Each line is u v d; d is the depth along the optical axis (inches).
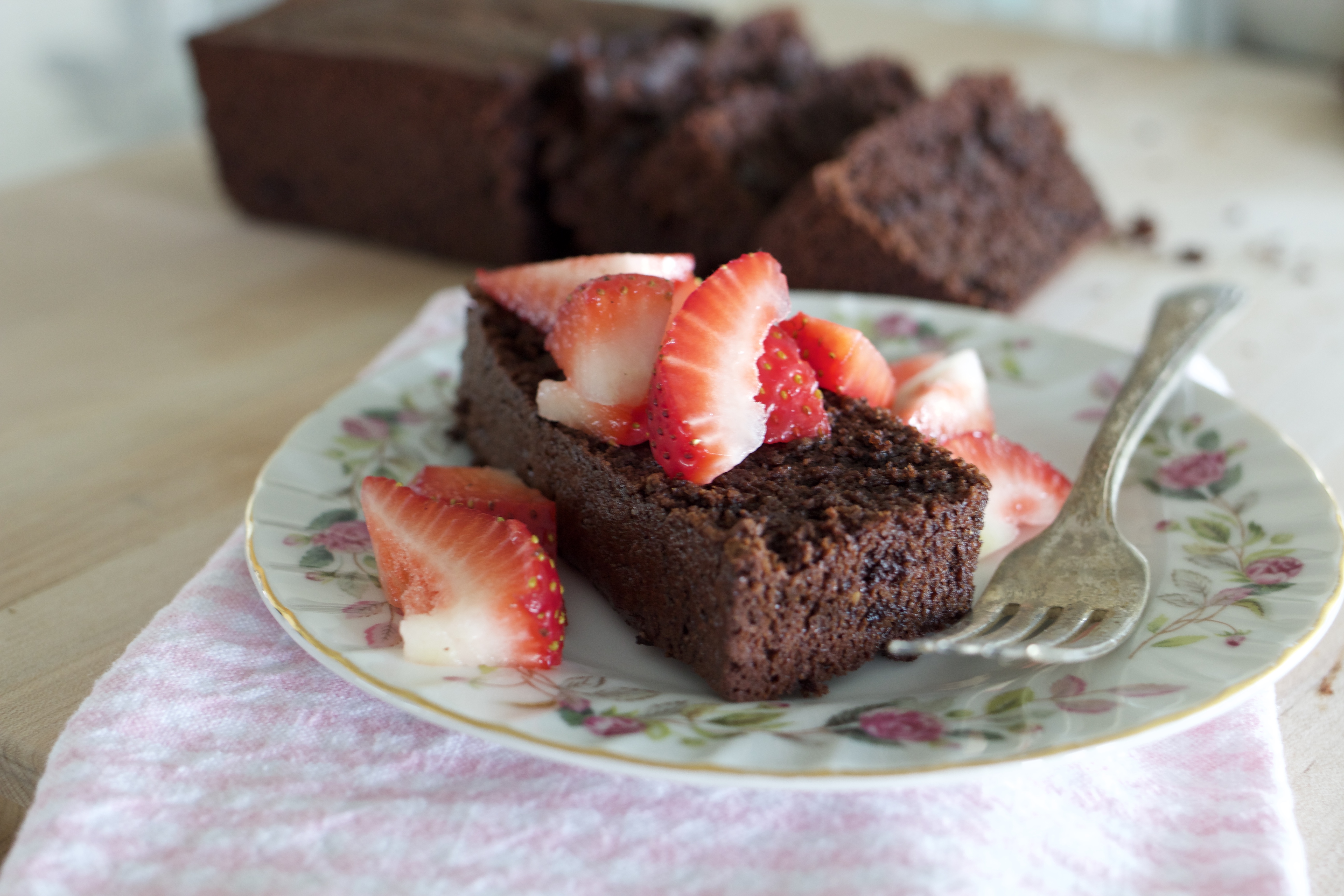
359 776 11.1
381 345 17.8
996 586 12.3
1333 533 12.2
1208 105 24.7
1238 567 12.2
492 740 10.7
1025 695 11.1
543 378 13.4
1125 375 14.8
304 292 19.2
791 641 11.5
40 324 18.3
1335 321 17.6
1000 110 18.9
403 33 20.3
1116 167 22.2
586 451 12.5
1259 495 12.9
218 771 11.1
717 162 17.8
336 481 13.6
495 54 19.4
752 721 11.1
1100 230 19.4
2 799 12.1
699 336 11.9
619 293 12.5
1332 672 12.3
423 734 11.5
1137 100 25.1
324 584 12.2
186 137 26.1
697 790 11.0
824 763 10.5
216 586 12.7
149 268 19.9
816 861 10.5
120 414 16.3
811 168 18.8
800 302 16.0
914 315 15.8
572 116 19.3
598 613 12.6
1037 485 13.1
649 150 18.7
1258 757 11.2
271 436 15.8
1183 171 21.9
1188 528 12.8
